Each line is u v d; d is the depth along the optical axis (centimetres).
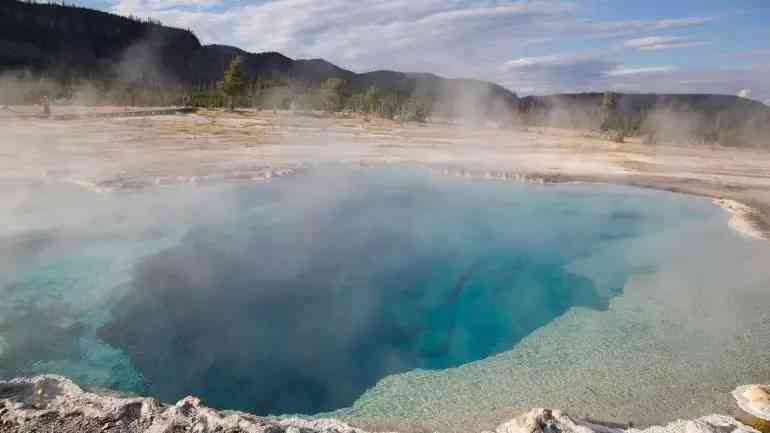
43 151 2384
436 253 1520
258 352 954
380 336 1037
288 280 1279
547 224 1791
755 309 1064
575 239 1641
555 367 842
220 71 15275
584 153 3350
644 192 2180
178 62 14350
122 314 999
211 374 874
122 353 880
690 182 2344
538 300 1198
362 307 1169
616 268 1369
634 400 734
